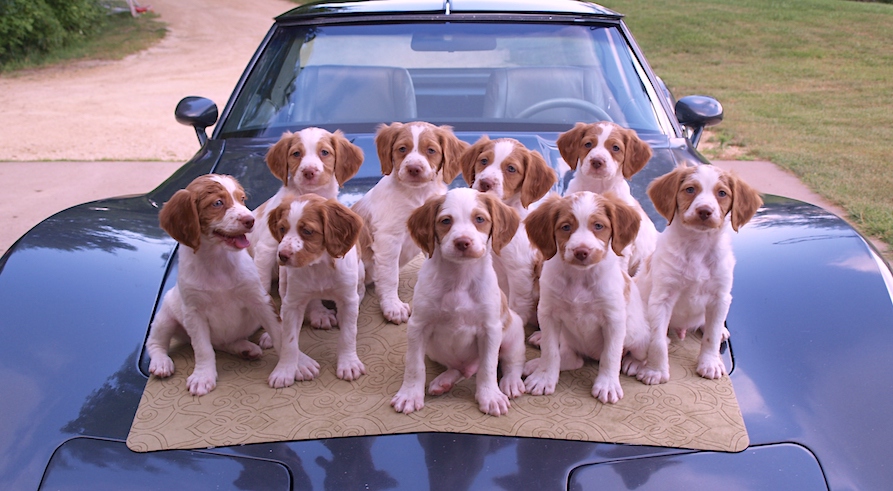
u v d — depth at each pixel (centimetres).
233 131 391
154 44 2208
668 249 253
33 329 234
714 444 207
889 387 221
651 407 226
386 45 419
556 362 245
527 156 289
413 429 215
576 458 204
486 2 443
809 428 212
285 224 234
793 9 2367
